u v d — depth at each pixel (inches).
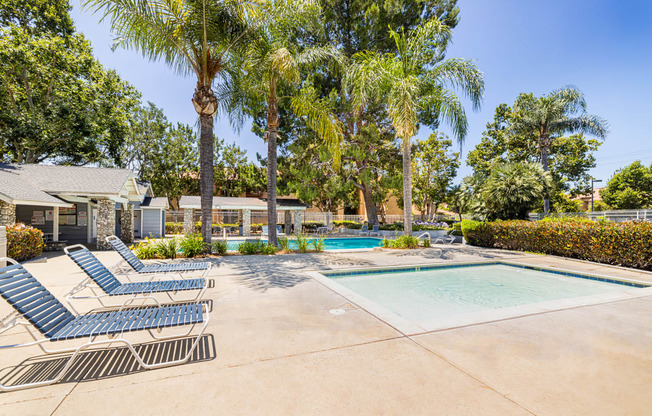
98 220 510.0
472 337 129.7
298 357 110.6
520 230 461.7
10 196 391.9
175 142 1341.0
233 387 90.9
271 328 139.3
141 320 113.0
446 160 1333.7
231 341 124.7
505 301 229.3
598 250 348.8
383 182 899.4
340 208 1432.1
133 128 1253.1
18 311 97.4
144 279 239.8
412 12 826.8
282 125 932.0
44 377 96.4
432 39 473.7
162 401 83.8
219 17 372.5
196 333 132.6
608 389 90.4
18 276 107.7
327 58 479.5
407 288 266.2
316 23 456.1
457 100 466.6
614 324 145.7
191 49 393.7
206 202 394.6
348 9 839.1
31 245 375.6
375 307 171.0
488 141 1095.6
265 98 486.9
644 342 125.0
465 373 99.5
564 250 394.9
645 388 91.1
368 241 794.8
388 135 941.8
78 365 104.7
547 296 242.4
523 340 126.6
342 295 196.9
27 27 764.0
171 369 101.6
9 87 726.5
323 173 930.1
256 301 183.5
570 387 91.4
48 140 742.5
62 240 595.2
